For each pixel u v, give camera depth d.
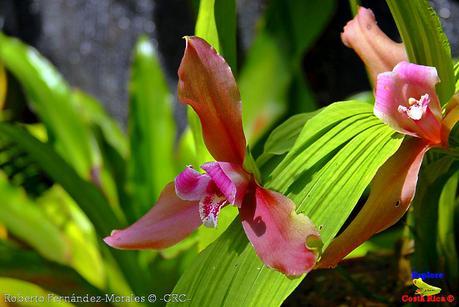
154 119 0.54
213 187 0.31
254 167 0.31
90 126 0.59
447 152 0.31
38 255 0.46
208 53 0.30
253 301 0.31
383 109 0.30
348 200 0.31
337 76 0.68
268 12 0.42
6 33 0.95
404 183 0.30
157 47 0.90
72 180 0.45
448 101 0.32
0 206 0.50
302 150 0.32
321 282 0.43
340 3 0.65
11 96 0.85
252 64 0.42
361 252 0.44
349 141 0.32
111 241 0.32
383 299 0.38
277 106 0.42
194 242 0.44
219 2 0.35
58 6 0.96
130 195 0.52
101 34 0.94
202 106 0.31
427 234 0.36
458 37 0.67
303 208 0.31
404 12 0.32
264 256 0.29
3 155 0.63
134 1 0.91
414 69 0.30
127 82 0.95
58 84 0.59
